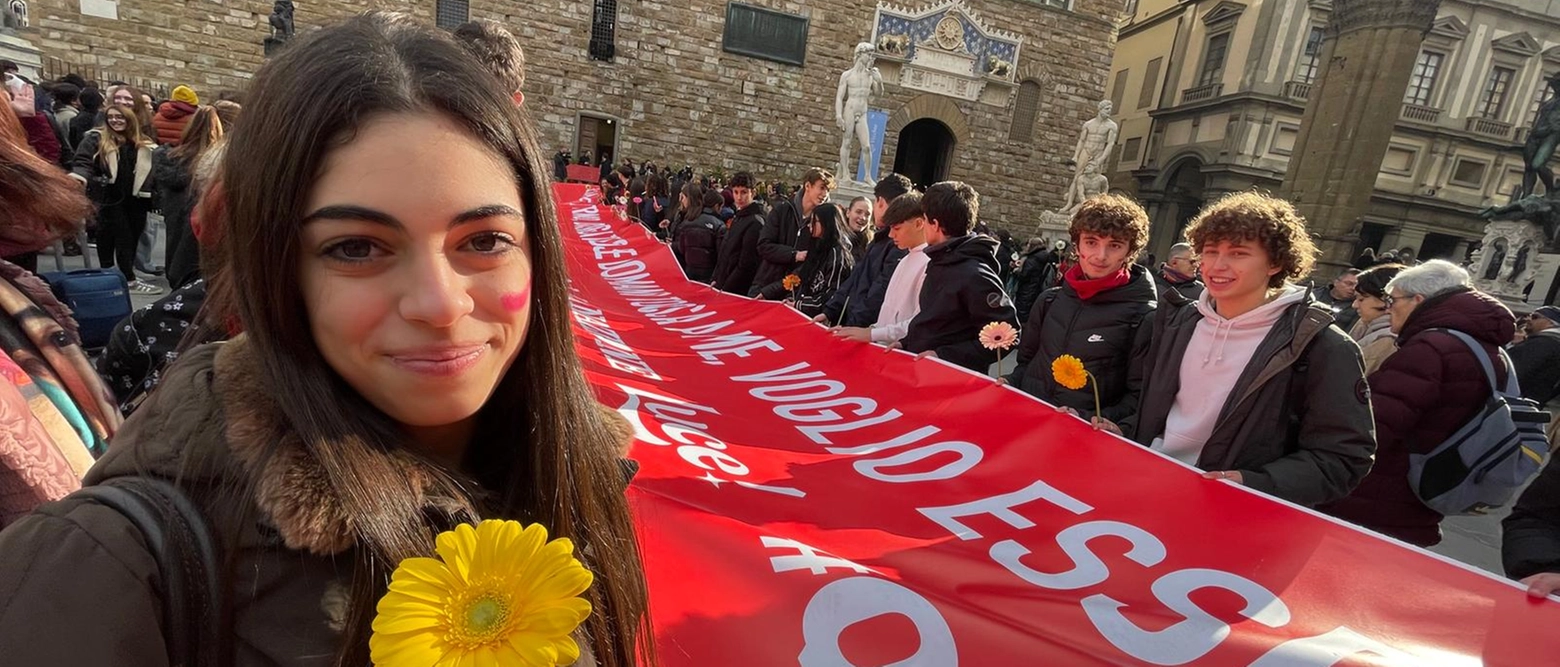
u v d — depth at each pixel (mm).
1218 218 2188
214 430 659
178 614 596
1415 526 2621
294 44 718
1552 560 1756
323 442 667
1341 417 1964
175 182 4398
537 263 842
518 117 781
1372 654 1399
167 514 604
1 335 1151
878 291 4082
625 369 3041
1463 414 2475
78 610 543
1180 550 1711
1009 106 20688
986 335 2516
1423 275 2785
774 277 5305
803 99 19281
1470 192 27844
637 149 18609
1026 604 1511
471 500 818
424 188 670
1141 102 32625
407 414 734
